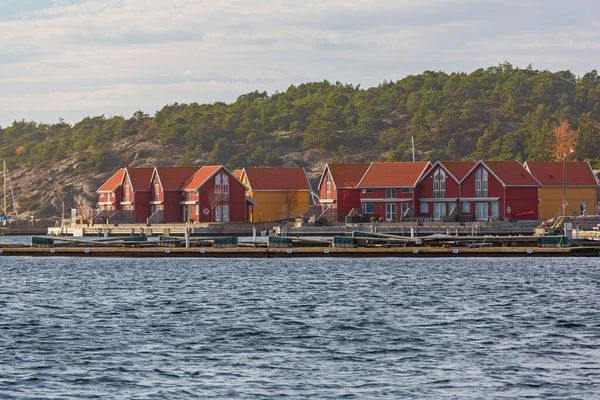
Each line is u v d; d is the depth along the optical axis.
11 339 65.62
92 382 52.44
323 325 71.69
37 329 70.19
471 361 57.59
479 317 75.50
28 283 106.88
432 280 106.00
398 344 63.31
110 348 62.16
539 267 121.81
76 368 55.94
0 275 117.88
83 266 131.12
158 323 73.00
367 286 99.81
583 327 69.75
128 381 52.66
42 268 128.38
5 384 51.94
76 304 86.00
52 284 105.50
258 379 53.19
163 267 127.25
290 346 62.78
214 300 88.25
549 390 50.31
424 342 63.97
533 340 64.31
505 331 68.19
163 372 54.94
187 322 73.56
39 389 50.88
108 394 49.81
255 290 96.50
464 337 65.81
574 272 114.75
